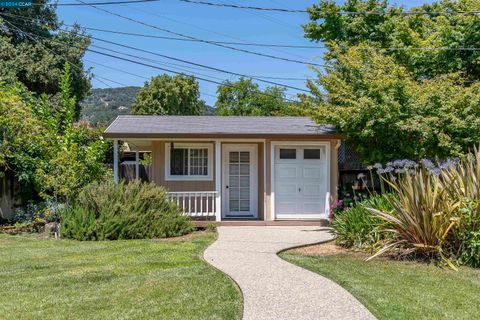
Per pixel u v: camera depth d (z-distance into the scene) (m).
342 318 5.16
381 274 7.34
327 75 13.57
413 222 8.38
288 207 13.84
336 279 6.98
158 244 10.25
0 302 5.79
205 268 7.67
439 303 5.75
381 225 8.92
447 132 12.12
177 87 41.41
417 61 16.31
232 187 14.50
